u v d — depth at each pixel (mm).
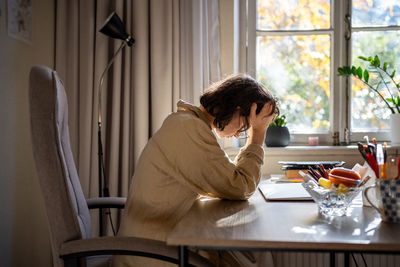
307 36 2461
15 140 1868
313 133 2453
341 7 2430
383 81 2410
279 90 2477
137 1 2184
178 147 1242
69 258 1074
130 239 1064
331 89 2447
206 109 1374
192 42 2219
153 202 1281
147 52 2193
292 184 1622
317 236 858
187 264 861
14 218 1851
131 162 2234
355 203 1279
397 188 985
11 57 1838
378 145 1132
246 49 2479
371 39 2432
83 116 2178
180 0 2229
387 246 800
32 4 2020
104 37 2201
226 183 1239
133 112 2223
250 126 1366
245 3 2455
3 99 1775
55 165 1109
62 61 2197
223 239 839
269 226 949
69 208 1120
